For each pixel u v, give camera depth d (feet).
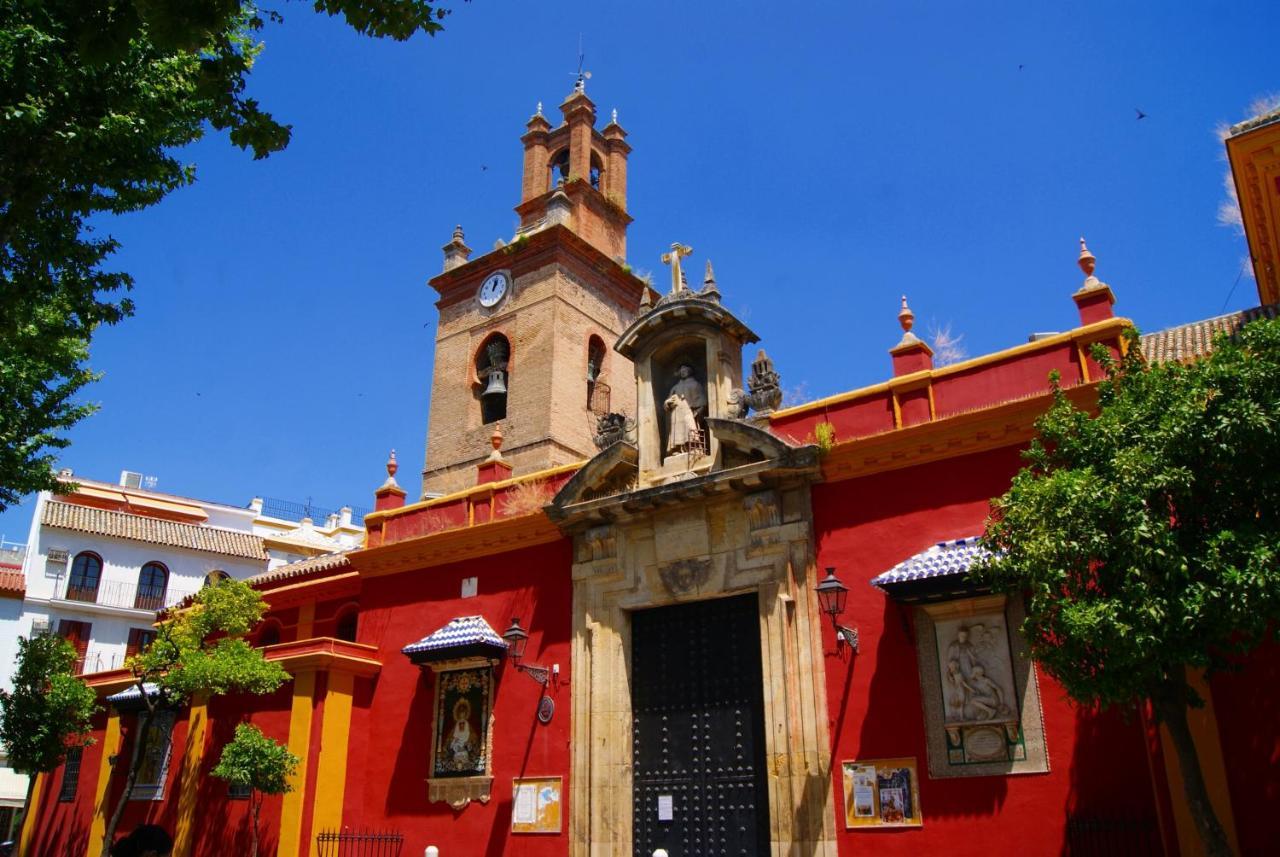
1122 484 36.17
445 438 106.73
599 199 115.44
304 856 66.03
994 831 47.01
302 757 68.69
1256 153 53.47
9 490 58.23
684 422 65.10
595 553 65.26
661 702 61.21
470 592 71.41
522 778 63.41
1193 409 36.11
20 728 75.97
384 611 75.82
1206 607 33.73
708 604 61.46
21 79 36.06
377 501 82.23
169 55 40.47
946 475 53.98
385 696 72.69
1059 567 36.50
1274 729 41.37
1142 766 44.55
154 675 71.36
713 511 61.05
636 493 62.75
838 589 52.01
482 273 111.65
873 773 50.98
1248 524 34.83
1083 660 36.65
